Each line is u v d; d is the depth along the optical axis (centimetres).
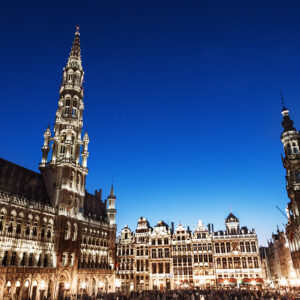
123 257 8744
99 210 8750
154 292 5903
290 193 6900
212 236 8112
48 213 6253
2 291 4728
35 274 5412
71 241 6581
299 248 6425
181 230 8469
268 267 12012
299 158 7069
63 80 8494
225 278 7600
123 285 8400
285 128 7719
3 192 5697
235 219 8294
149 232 8706
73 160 7275
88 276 6944
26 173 6800
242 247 7781
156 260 8306
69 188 6919
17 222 5559
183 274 7962
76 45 9112
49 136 7844
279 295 4253
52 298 5569
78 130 7956
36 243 5822
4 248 5156
